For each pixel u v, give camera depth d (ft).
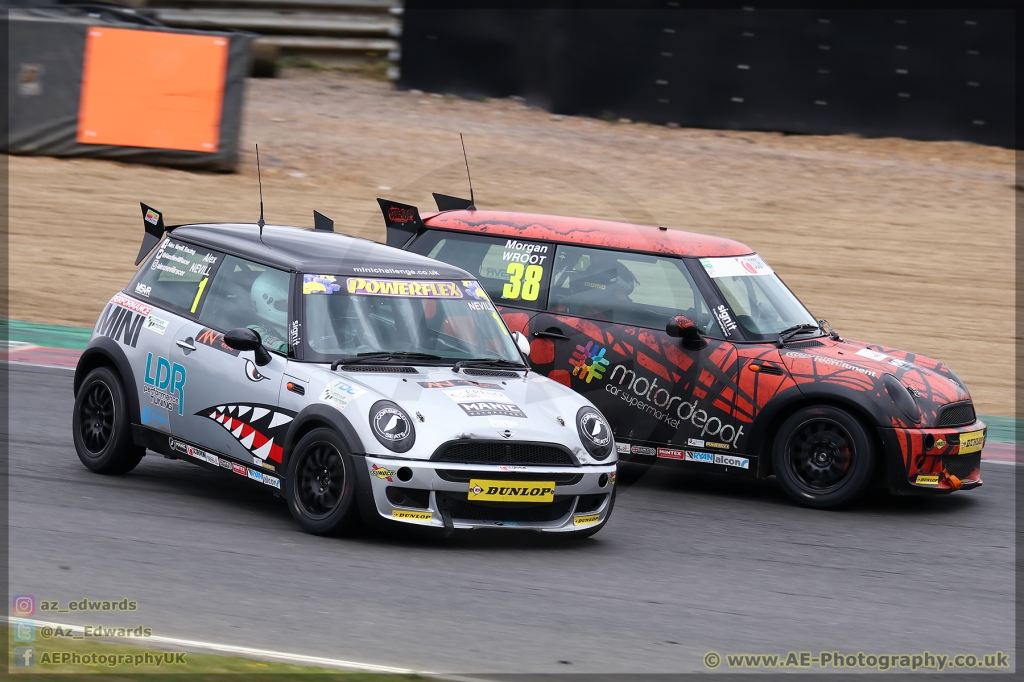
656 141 245.65
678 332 91.04
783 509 90.38
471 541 75.56
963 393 94.53
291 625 56.85
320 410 72.38
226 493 84.02
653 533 81.41
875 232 204.33
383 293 80.12
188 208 191.01
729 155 238.68
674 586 68.90
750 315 94.32
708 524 84.74
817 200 218.18
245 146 223.71
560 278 96.89
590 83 259.60
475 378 77.41
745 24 251.19
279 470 74.84
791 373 90.58
